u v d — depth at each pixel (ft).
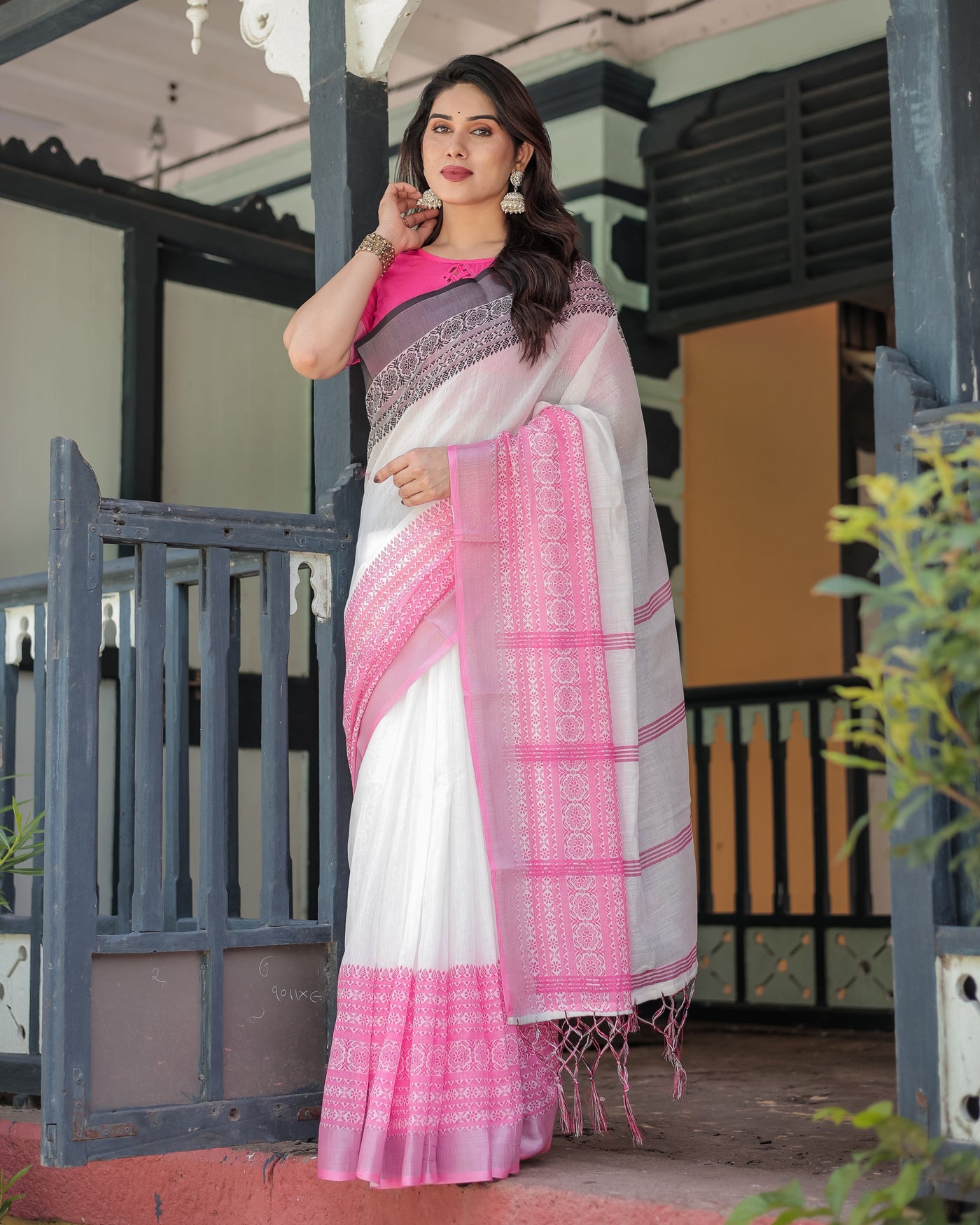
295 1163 8.45
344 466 9.90
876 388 7.22
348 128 10.24
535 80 19.07
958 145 7.41
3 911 11.63
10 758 11.48
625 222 18.97
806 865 21.39
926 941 6.76
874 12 17.15
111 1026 8.38
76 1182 9.55
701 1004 17.70
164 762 10.45
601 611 8.51
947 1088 6.67
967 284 7.37
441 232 9.25
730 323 18.99
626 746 8.41
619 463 8.70
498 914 7.95
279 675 9.39
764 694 17.72
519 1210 7.52
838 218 17.60
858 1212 5.41
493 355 8.58
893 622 5.17
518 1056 8.04
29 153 15.79
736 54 18.29
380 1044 7.92
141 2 18.28
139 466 16.44
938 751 6.77
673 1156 8.61
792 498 23.59
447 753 8.14
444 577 8.36
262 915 9.21
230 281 17.57
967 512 5.74
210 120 20.98
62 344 16.12
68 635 8.42
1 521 15.55
